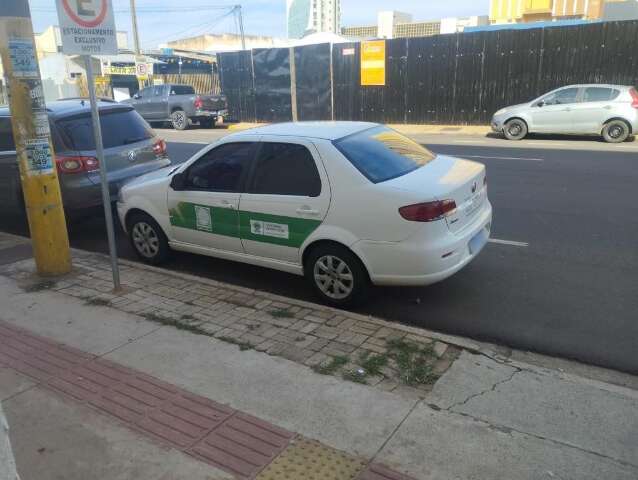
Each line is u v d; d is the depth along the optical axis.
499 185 9.89
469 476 2.90
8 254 6.85
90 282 5.78
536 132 16.11
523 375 3.83
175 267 6.45
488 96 19.86
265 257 5.44
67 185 7.20
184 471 2.99
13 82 5.45
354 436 3.23
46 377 3.96
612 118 14.97
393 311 5.09
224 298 5.27
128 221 6.54
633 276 5.67
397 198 4.56
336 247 4.93
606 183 9.73
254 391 3.70
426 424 3.31
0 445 1.76
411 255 4.57
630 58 17.30
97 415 3.50
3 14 5.24
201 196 5.70
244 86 25.72
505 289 5.48
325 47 22.70
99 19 4.99
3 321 4.88
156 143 8.33
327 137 5.09
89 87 5.05
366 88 22.27
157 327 4.68
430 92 20.94
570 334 4.56
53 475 3.00
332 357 4.11
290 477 2.92
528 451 3.07
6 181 8.07
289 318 4.79
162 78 32.22
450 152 13.93
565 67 18.33
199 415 3.46
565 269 5.92
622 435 3.18
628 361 4.13
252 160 5.37
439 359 4.06
